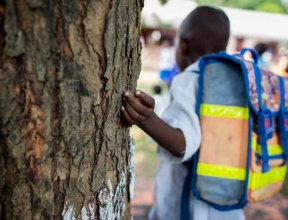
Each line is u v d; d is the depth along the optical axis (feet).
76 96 2.91
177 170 5.19
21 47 2.62
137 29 3.42
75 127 2.98
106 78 3.04
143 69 45.85
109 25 2.93
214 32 5.10
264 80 4.64
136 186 11.07
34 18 2.60
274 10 76.74
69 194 3.14
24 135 2.82
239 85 4.44
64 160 3.04
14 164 2.89
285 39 55.36
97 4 2.81
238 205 4.48
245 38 57.41
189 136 4.25
